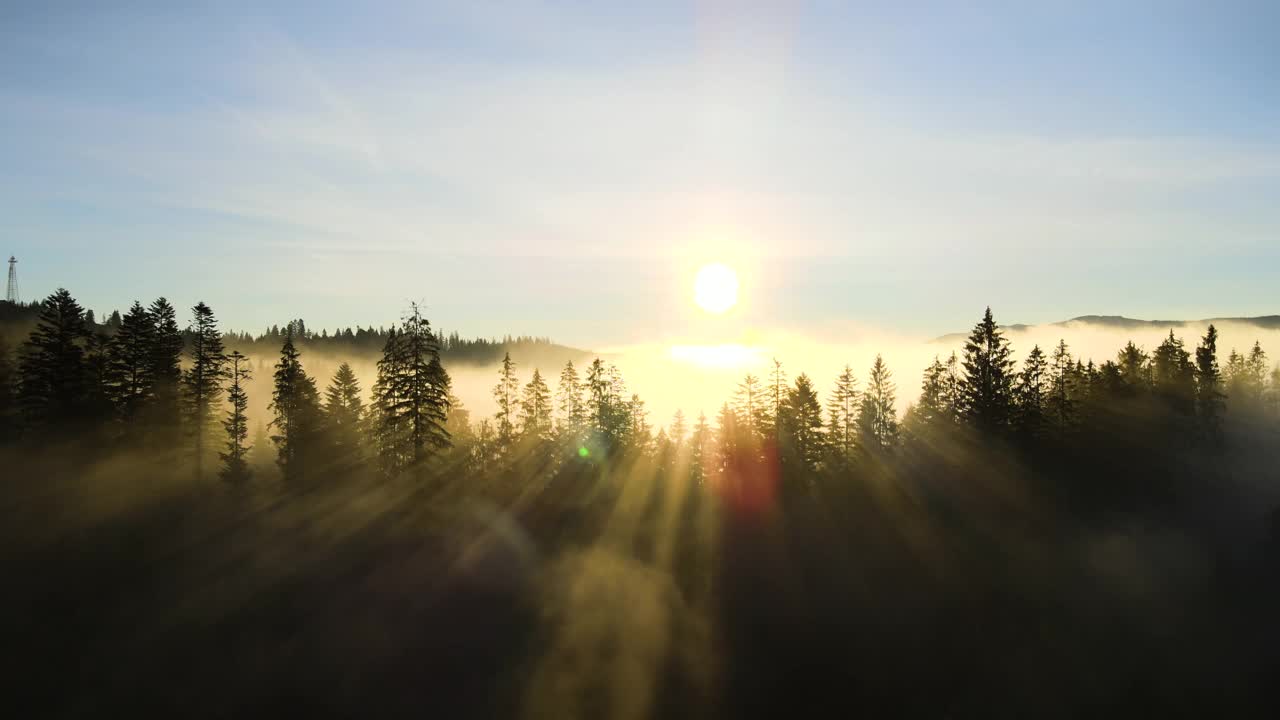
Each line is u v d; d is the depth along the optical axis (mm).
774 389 80125
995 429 69375
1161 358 83938
